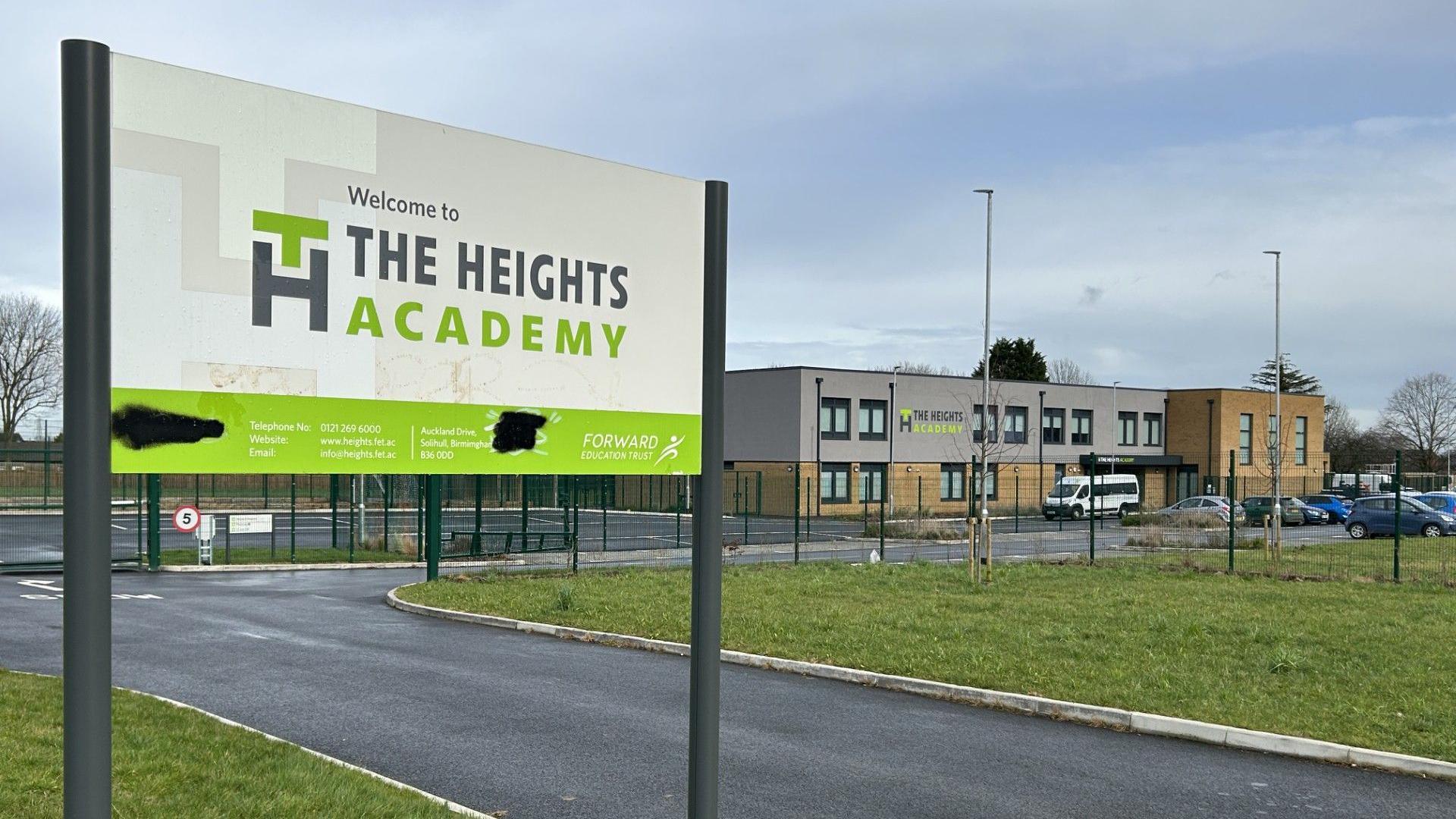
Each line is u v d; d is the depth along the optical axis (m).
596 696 11.15
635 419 5.42
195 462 4.18
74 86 3.76
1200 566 24.52
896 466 60.47
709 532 5.38
